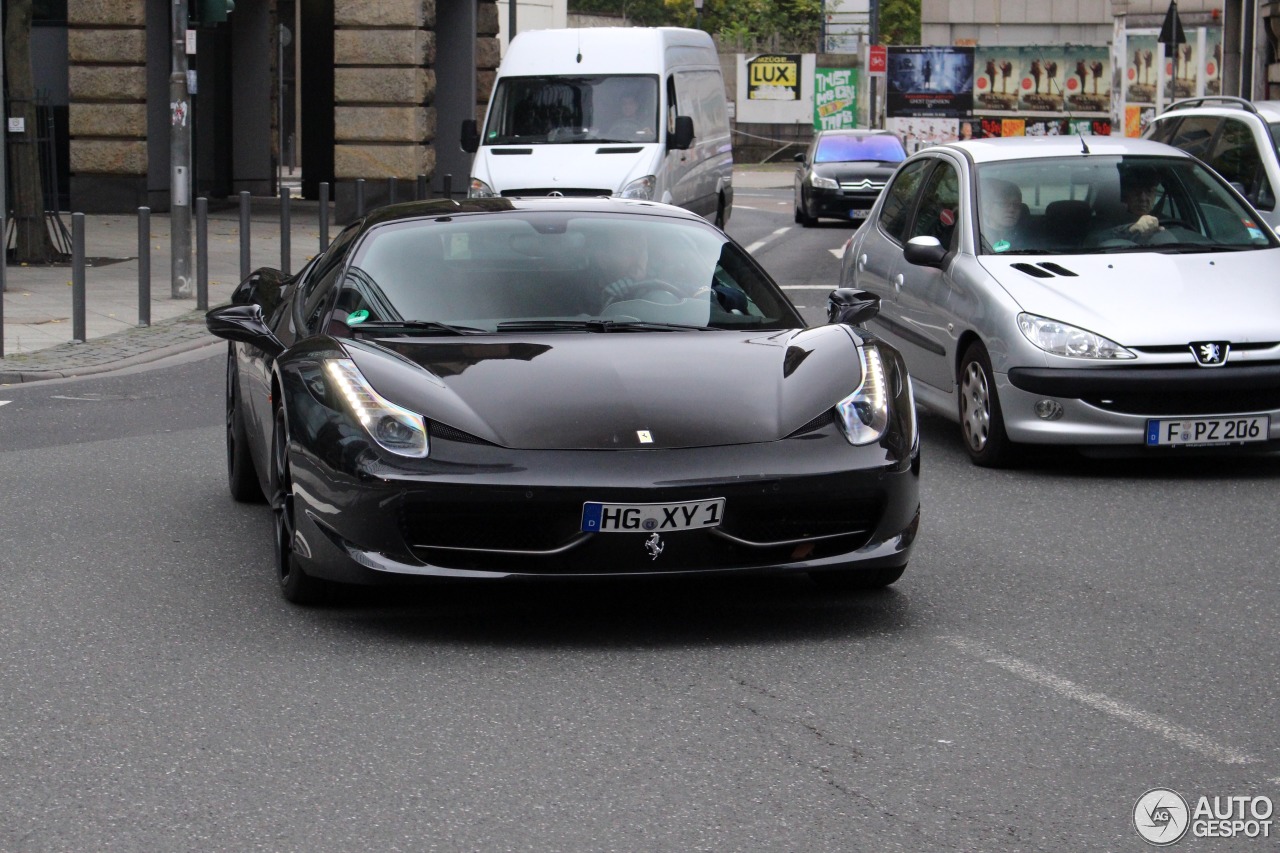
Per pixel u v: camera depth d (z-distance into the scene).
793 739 6.65
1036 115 82.00
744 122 91.75
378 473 7.85
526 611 8.59
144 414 15.28
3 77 25.95
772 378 8.47
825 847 5.54
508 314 9.20
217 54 46.94
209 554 9.91
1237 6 51.31
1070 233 13.23
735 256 10.03
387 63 40.72
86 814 5.85
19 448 13.54
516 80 28.59
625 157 27.38
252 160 48.53
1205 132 19.83
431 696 7.20
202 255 23.14
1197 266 12.67
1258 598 8.90
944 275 13.30
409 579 7.90
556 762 6.38
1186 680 7.44
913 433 8.46
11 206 28.31
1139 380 11.77
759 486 7.85
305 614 8.55
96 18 40.19
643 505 7.73
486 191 27.31
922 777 6.22
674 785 6.13
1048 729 6.77
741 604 8.74
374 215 10.45
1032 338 12.03
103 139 40.69
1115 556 9.86
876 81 81.81
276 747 6.56
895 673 7.53
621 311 9.31
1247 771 6.29
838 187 42.84
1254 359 11.84
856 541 8.23
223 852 5.51
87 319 21.78
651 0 131.75
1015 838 5.64
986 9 87.06
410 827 5.72
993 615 8.54
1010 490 11.82
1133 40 67.31
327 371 8.38
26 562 9.69
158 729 6.77
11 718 6.92
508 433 7.93
